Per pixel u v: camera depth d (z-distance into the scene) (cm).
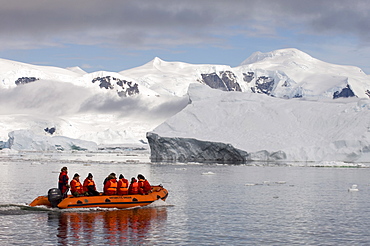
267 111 10556
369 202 3759
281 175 6347
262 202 3744
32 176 6150
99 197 3234
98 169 7812
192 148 10344
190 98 12325
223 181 5503
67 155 15362
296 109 10444
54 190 3191
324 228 2750
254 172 6881
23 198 3938
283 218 3050
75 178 3259
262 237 2520
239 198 3972
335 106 10262
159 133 10838
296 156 9006
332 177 6028
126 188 3375
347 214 3212
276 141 9500
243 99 11400
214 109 11131
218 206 3519
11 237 2473
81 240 2422
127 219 2941
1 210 3170
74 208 3164
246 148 9494
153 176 6244
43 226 2722
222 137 10081
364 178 5888
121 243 2375
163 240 2442
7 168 7812
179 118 11144
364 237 2538
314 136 9444
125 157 14325
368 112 9400
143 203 3369
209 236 2533
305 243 2408
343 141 8831
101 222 2838
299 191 4494
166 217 3033
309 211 3325
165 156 10806
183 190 4569
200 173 6738
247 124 10294
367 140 8656
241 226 2791
